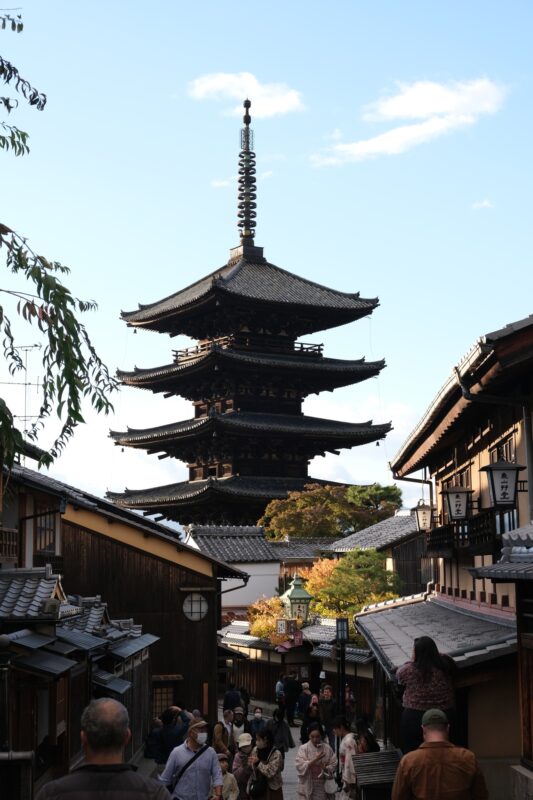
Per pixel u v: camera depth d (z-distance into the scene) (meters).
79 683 20.11
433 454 30.02
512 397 18.83
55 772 18.22
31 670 15.22
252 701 49.16
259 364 80.56
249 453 83.69
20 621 15.89
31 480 22.39
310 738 16.39
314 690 46.00
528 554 14.91
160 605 36.78
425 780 7.69
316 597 50.44
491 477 18.22
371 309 84.25
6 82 11.84
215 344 79.56
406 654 18.62
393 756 16.97
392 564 55.25
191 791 12.02
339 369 82.25
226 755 15.52
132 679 26.98
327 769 16.27
